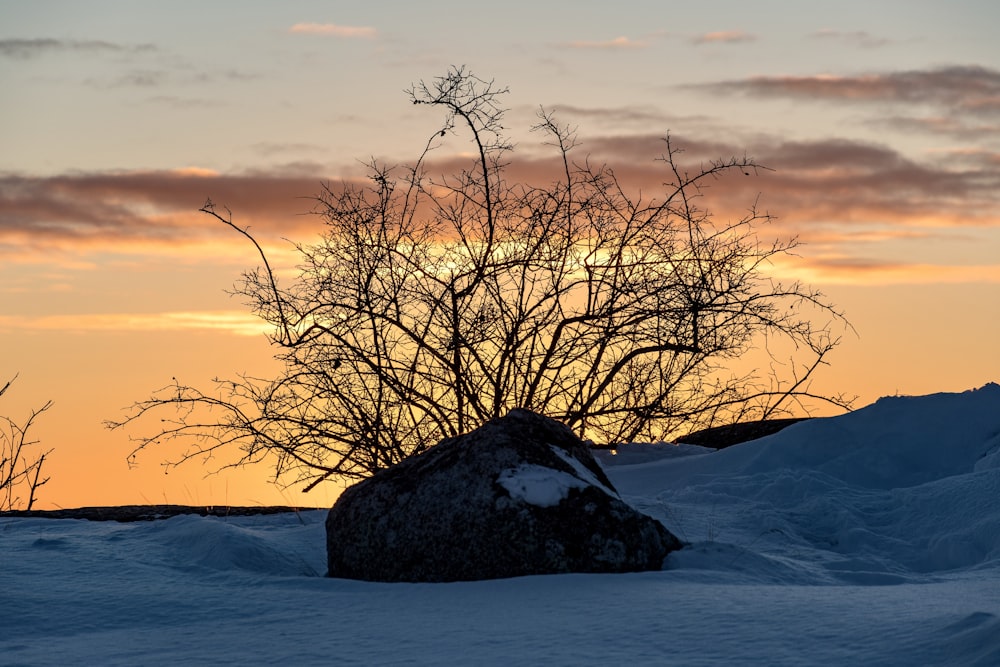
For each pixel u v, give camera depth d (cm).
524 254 1414
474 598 768
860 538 1088
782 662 555
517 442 916
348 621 715
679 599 717
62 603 792
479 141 1416
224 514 1378
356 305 1407
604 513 864
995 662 507
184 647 664
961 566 1016
